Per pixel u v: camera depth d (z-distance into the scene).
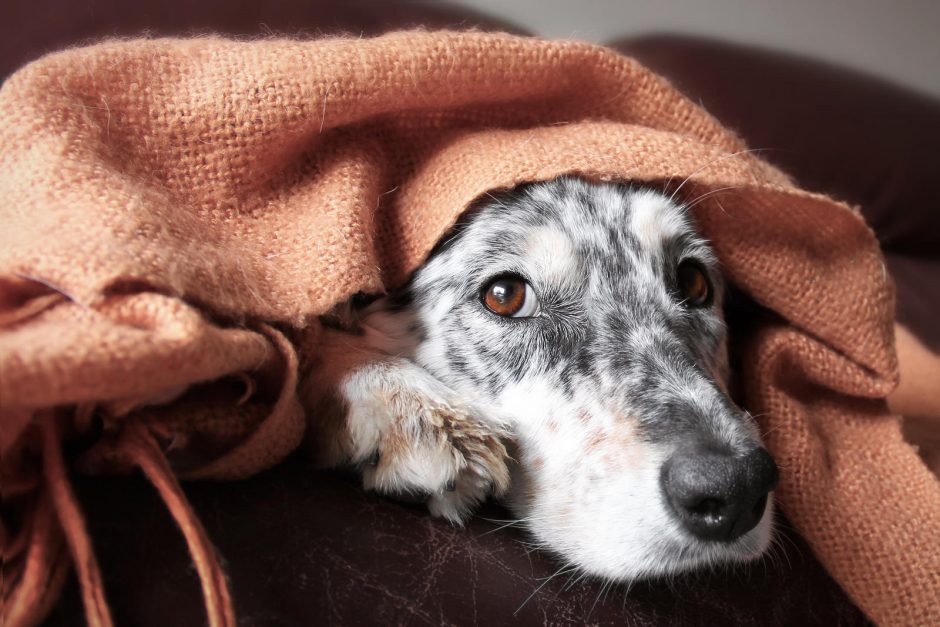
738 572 0.40
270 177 0.41
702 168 0.43
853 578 0.41
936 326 0.75
